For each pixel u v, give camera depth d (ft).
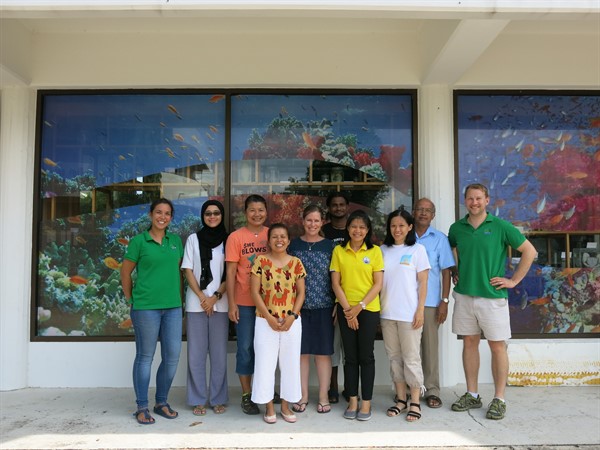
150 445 9.80
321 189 14.47
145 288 11.02
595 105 14.71
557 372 13.46
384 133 14.58
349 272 11.10
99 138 14.40
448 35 11.49
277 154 14.49
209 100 14.48
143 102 14.47
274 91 14.44
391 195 14.48
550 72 14.21
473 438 10.08
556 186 14.61
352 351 11.14
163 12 9.84
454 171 14.34
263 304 10.74
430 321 11.97
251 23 13.57
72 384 13.66
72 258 14.16
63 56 13.96
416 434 10.29
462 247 11.71
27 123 13.92
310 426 10.74
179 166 14.43
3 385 13.30
